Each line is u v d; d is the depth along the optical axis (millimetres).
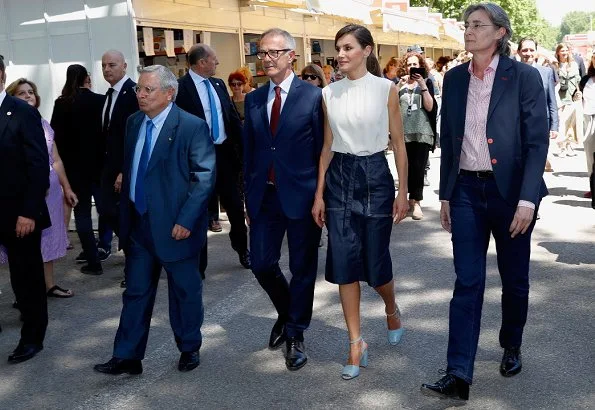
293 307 4648
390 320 4895
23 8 9273
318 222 4504
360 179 4324
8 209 4758
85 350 5160
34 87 6207
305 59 14039
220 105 6922
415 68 8383
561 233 7805
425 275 6539
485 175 3992
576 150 14789
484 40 3863
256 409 4105
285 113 4531
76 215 7082
